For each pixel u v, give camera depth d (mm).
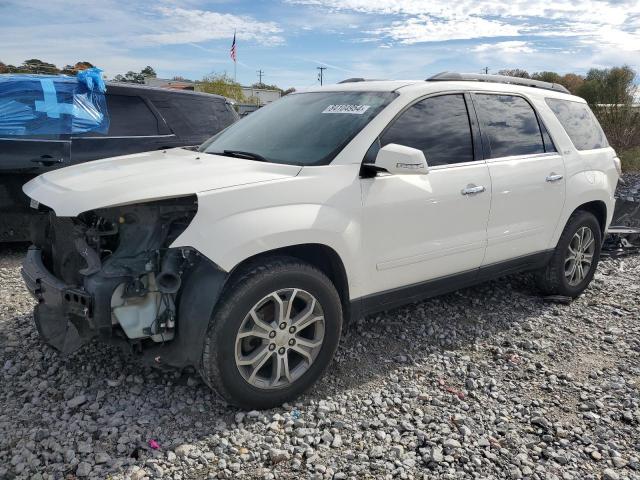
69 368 3543
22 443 2799
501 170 4191
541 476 2717
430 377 3646
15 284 5117
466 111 4129
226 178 3070
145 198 2783
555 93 5035
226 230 2873
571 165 4797
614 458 2855
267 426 3016
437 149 3875
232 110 7746
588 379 3693
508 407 3328
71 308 2910
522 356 3992
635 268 6312
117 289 2826
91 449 2770
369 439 2965
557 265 4902
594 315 4820
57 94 6102
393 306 3797
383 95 3850
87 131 6219
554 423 3162
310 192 3195
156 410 3135
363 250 3432
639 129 16219
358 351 3951
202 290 2879
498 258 4336
